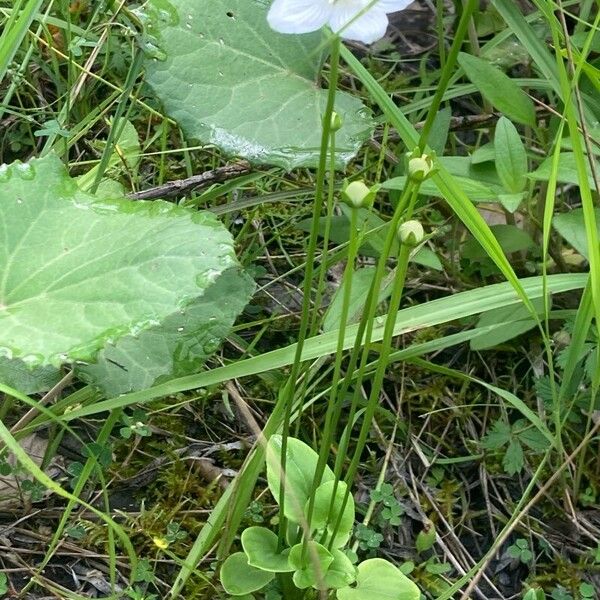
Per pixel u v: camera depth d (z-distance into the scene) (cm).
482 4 75
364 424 41
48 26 63
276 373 55
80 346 39
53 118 61
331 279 61
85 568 48
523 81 62
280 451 45
